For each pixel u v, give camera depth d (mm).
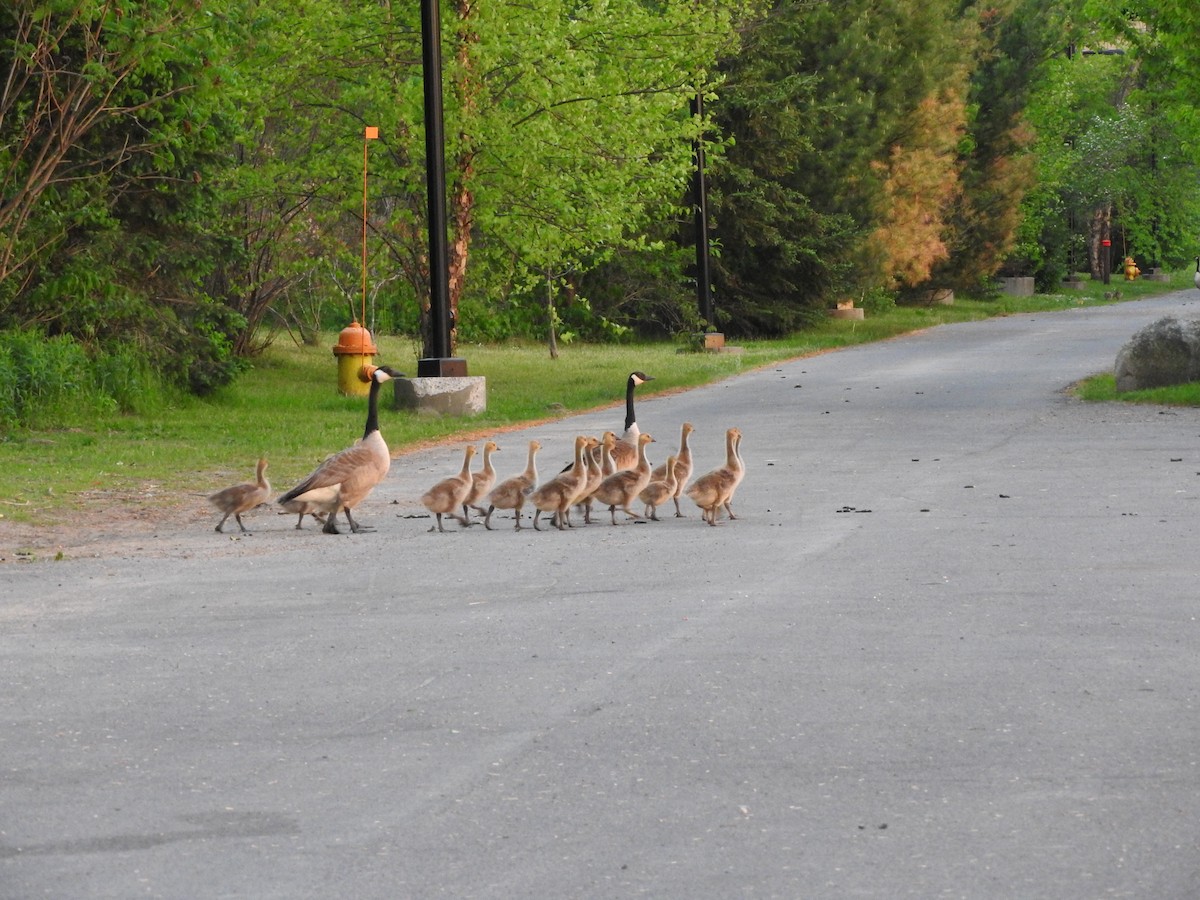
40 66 72250
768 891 15555
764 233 154125
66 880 16219
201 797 18891
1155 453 55125
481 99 95250
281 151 111375
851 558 35406
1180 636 26312
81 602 31953
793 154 155625
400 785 19219
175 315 89125
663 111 99938
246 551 39281
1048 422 68312
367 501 49688
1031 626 27391
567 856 16641
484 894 15648
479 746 20828
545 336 158375
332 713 22703
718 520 43406
